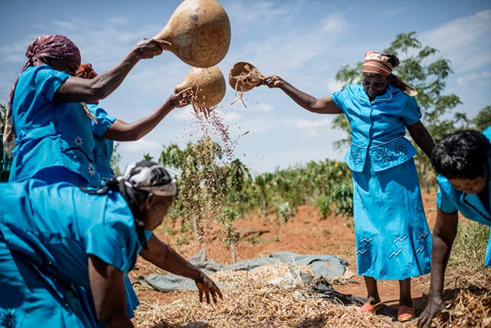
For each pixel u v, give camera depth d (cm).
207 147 511
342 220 1147
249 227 1088
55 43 292
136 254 242
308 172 1695
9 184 244
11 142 295
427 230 387
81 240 227
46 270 242
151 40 287
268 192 1428
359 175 397
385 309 407
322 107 414
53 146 279
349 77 2006
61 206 231
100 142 352
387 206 382
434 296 299
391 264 379
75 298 253
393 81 388
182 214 680
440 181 271
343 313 370
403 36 1900
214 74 363
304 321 361
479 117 1864
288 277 465
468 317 294
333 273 584
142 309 430
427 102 1881
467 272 489
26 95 279
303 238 949
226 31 311
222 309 387
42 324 233
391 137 383
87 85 273
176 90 364
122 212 227
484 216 274
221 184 536
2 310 233
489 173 245
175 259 302
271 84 419
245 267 606
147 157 962
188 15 300
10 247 234
